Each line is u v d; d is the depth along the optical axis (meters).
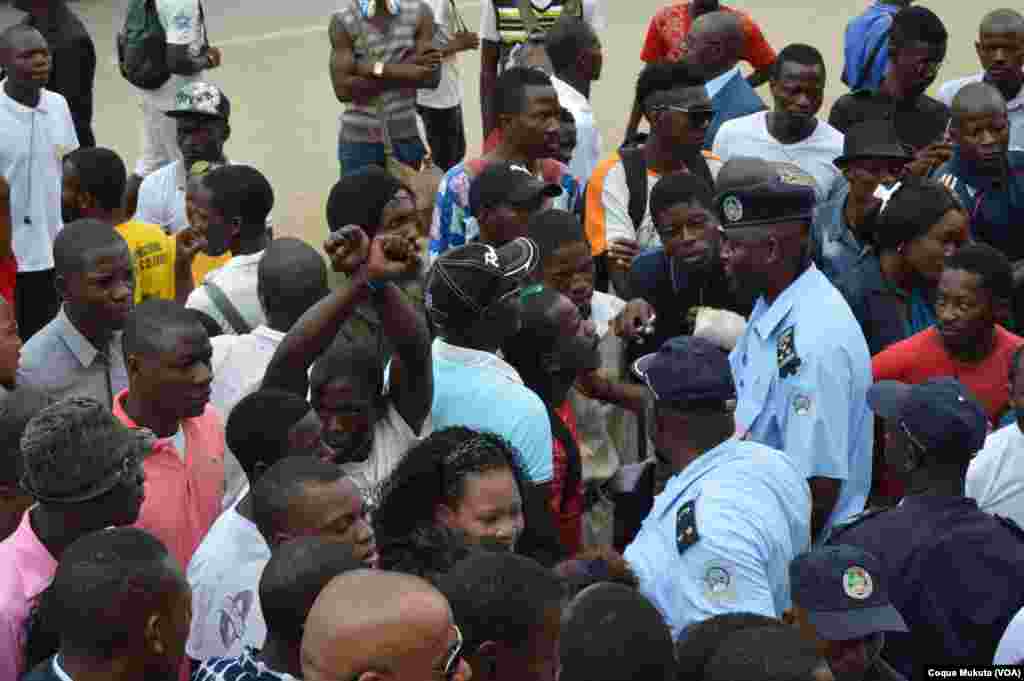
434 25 11.66
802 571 4.06
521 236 6.92
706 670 3.39
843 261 7.02
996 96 7.75
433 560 4.31
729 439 4.80
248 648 4.09
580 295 6.50
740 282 5.72
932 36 9.20
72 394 6.14
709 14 9.87
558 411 5.89
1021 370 5.43
